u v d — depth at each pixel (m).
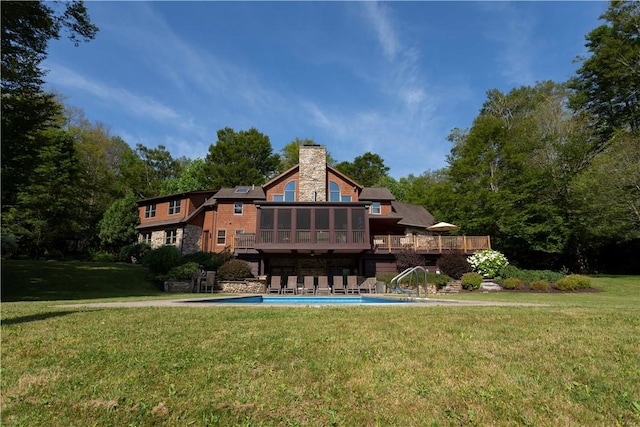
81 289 16.34
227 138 43.09
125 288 17.70
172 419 2.70
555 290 18.02
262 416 2.75
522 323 5.83
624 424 2.62
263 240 19.44
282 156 48.62
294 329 5.36
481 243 21.48
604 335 4.99
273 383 3.32
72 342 4.52
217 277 19.42
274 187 24.81
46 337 4.73
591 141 27.23
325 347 4.40
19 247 26.94
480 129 28.72
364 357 4.03
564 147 26.09
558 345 4.48
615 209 20.91
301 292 18.75
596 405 2.89
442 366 3.76
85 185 31.06
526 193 26.12
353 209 19.91
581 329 5.38
